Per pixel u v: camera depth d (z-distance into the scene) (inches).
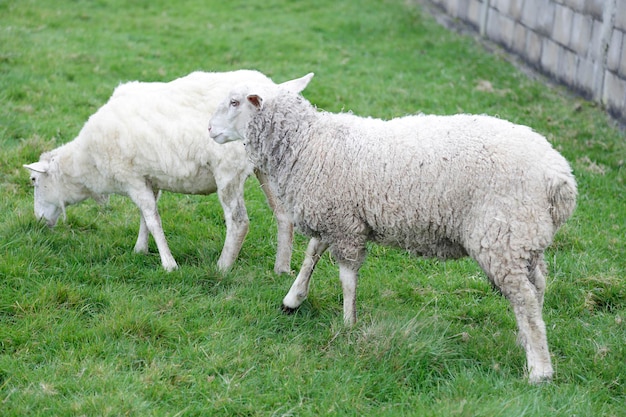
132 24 506.6
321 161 190.7
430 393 177.8
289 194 197.0
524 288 178.1
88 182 241.6
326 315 213.0
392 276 239.6
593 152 330.0
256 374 185.3
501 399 171.8
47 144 309.4
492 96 394.6
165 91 226.7
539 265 194.4
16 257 227.0
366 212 189.0
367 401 176.9
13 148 306.0
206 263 238.5
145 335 198.4
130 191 232.5
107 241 248.7
